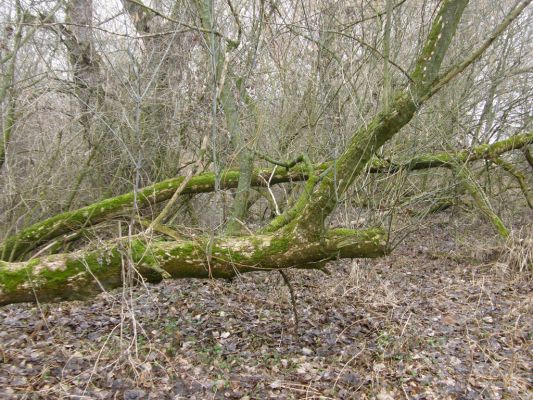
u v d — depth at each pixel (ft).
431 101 27.89
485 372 15.49
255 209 32.24
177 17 21.81
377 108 18.90
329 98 21.18
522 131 33.01
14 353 15.29
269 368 15.61
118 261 12.51
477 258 27.84
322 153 24.45
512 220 33.09
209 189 21.85
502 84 33.68
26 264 12.25
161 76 24.07
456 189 29.40
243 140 20.88
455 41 31.07
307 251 13.06
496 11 33.55
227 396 13.74
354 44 21.49
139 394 13.32
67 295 12.37
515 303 21.33
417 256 29.71
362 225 20.16
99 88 23.44
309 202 12.90
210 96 22.47
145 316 19.15
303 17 21.18
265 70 25.36
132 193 21.26
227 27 23.68
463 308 20.94
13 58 18.35
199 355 16.05
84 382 13.74
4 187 21.67
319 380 14.82
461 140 27.45
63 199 24.21
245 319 19.61
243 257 13.05
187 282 23.12
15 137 23.41
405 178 18.39
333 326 19.01
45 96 22.41
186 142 26.43
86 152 24.62
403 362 16.14
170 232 15.16
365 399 13.87
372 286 23.71
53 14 19.51
